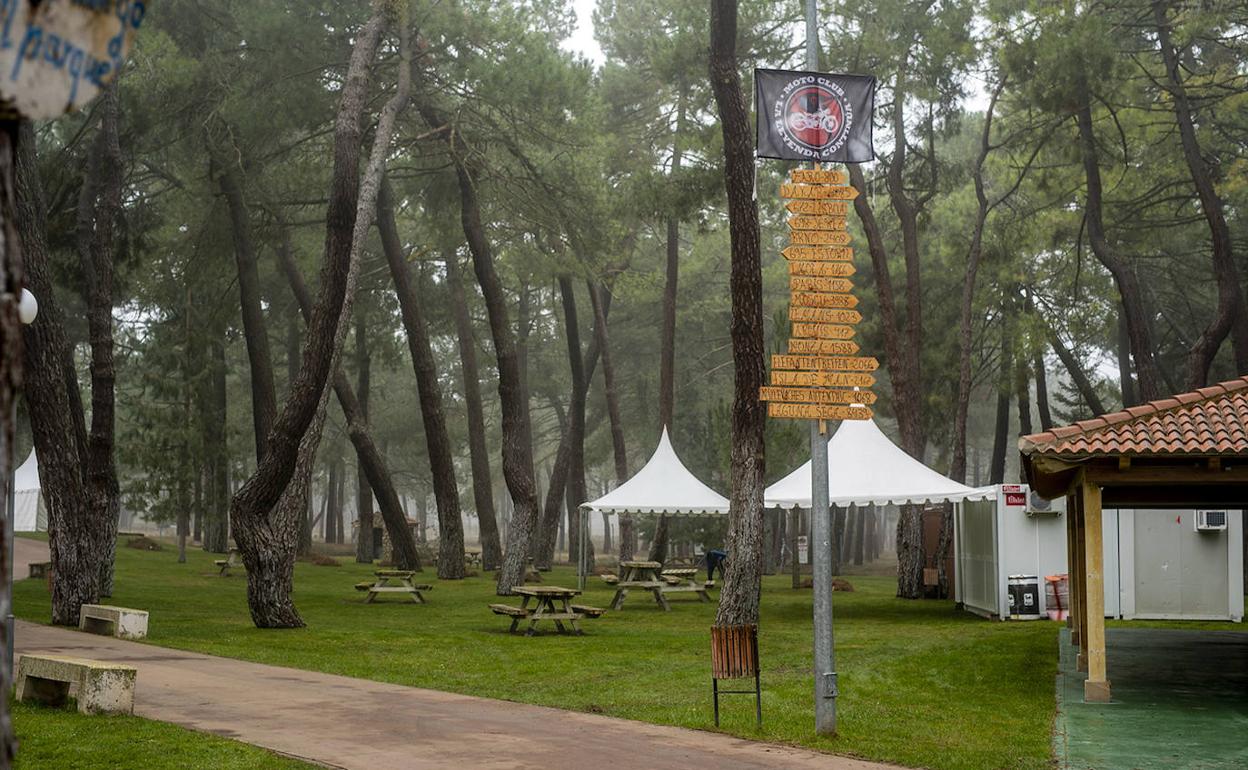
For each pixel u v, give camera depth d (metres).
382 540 46.59
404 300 33.50
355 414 35.22
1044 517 22.56
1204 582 22.38
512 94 26.91
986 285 37.25
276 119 27.53
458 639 17.56
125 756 7.91
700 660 15.22
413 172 34.44
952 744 9.47
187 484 34.66
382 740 9.02
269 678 12.46
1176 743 9.70
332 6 27.06
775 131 10.26
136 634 16.02
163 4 26.34
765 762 8.57
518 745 8.98
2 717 1.81
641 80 40.31
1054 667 14.94
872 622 22.02
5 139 2.02
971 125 43.22
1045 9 26.47
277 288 41.66
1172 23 26.31
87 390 56.12
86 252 22.69
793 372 10.11
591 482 82.81
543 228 31.56
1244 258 32.97
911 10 28.97
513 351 29.27
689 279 49.16
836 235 10.23
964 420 29.64
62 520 18.05
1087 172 27.94
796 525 33.19
